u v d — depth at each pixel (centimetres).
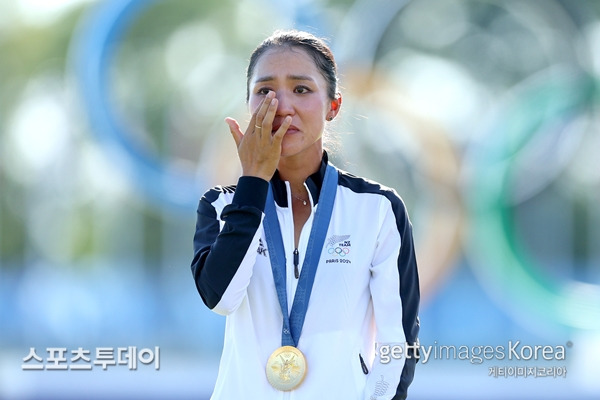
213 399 1111
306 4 4472
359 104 4356
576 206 6300
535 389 3225
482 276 4500
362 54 4372
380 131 4931
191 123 5981
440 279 4281
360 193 1141
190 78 6003
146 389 3250
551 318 4272
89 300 5228
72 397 3200
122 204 6094
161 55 5922
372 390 1087
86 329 5141
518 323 4538
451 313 4609
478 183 4306
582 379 3497
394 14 4403
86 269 5809
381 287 1109
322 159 1166
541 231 5634
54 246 6562
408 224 1140
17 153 6350
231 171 4256
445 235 4262
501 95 5962
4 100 6247
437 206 4269
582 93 4450
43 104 6294
